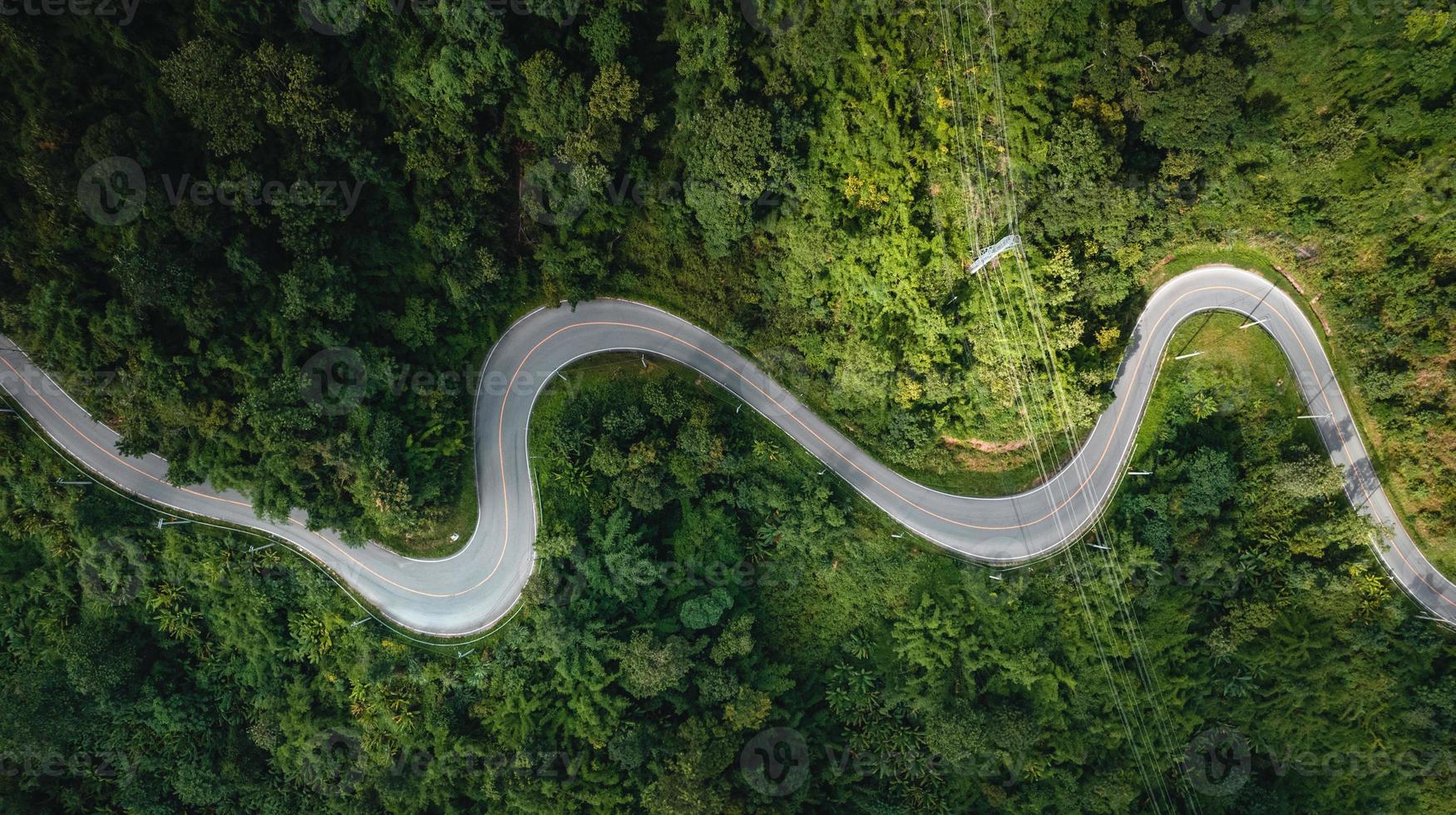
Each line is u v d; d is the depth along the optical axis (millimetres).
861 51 54844
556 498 63250
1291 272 62500
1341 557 62656
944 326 58938
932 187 57812
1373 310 60844
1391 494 62500
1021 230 57250
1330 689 63344
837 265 61000
